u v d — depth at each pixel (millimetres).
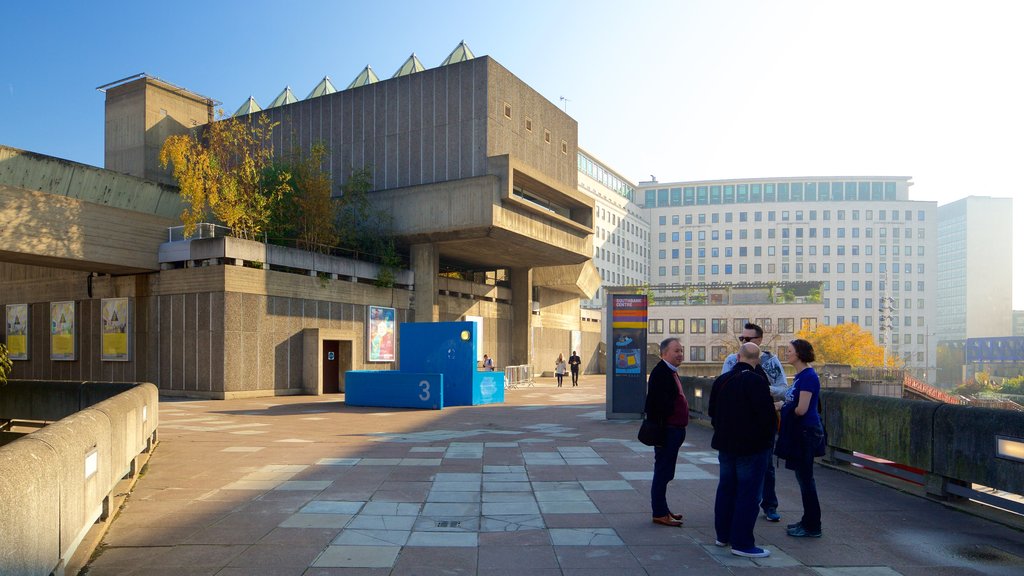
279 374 25516
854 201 132000
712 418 5656
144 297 25969
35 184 25422
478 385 21906
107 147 40656
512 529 6086
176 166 26109
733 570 4941
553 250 37438
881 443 8234
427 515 6590
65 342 28656
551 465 9562
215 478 8492
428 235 32688
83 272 28203
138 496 7434
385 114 35188
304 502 7152
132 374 26188
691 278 133750
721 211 133750
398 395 20219
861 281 131250
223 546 5508
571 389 31469
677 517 6223
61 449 4238
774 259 132125
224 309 23562
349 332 28359
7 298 31547
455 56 36156
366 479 8461
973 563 5117
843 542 5703
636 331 16500
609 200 114562
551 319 50500
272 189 29562
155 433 11633
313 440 12320
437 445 11664
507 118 34375
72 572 4766
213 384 23688
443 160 33406
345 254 31359
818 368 46375
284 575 4781
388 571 4887
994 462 6344
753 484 5293
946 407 7105
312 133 37188
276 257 25625
